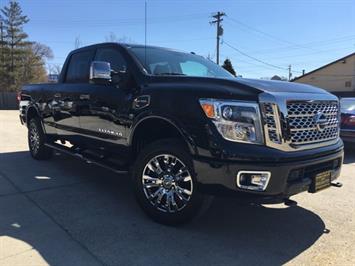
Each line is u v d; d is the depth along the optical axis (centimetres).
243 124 345
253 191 342
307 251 358
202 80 384
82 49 580
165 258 338
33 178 592
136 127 429
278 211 464
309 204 493
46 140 691
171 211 397
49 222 413
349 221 437
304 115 371
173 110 382
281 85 386
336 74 4803
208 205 380
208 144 354
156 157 403
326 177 394
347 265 334
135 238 375
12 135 1120
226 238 382
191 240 374
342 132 875
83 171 642
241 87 356
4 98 4091
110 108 473
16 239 369
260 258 343
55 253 342
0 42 5538
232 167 343
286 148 352
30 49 5850
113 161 502
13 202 476
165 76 422
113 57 505
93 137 521
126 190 537
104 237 377
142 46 510
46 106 656
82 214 438
